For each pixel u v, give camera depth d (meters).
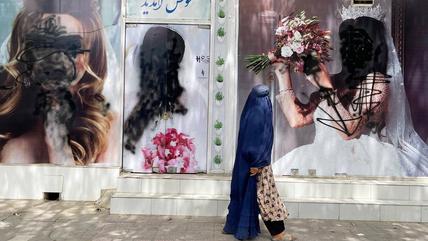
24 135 7.60
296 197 7.19
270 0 7.48
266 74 7.49
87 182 7.60
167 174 7.52
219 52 7.53
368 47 7.48
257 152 5.84
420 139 7.46
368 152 7.48
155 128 7.61
